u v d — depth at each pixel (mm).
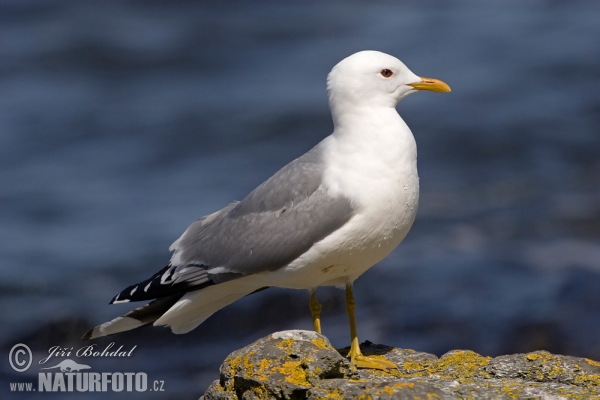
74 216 19406
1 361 13320
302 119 24844
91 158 23047
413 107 25312
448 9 34438
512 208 18344
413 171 7941
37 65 30016
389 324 13367
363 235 7773
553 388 6984
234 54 30766
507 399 6523
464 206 18656
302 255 7848
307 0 37188
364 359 7941
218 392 7188
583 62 27656
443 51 29500
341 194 7754
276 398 6703
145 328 13336
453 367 7820
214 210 19125
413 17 33750
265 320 13430
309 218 7801
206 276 8281
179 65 30031
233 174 21516
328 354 6938
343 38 31656
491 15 33375
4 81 28828
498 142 22406
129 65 30047
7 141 24312
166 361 12781
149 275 16406
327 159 8023
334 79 8133
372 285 14789
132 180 21484
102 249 17562
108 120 25578
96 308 14891
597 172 20172
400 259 15922
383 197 7734
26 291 15812
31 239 18219
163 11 35406
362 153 7852
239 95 27062
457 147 22312
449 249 16312
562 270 14758
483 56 28828
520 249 16000
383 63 8078
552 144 22094
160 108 26438
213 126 24797
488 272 15023
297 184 7988
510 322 12984
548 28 31094
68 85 28625
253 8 36000
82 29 32875
